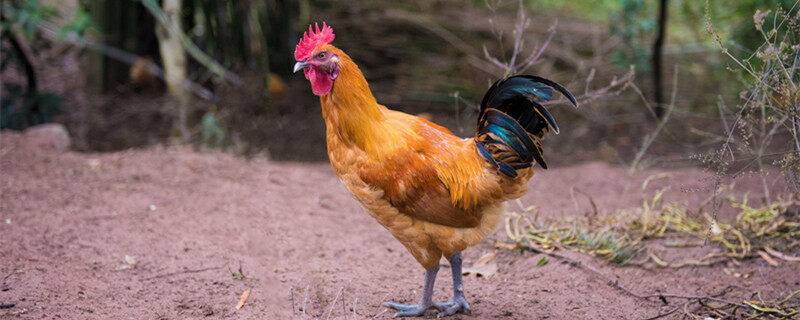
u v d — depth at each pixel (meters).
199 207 5.35
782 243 4.69
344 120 3.25
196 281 3.98
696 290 4.16
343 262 4.50
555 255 4.60
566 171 6.94
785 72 3.67
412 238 3.44
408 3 11.08
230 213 5.26
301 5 10.47
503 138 3.36
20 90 7.74
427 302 3.69
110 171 6.20
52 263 4.06
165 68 8.09
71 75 9.44
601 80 9.73
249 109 8.12
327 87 3.24
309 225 5.15
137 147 7.55
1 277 3.77
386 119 3.43
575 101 3.35
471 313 3.73
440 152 3.36
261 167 6.76
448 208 3.33
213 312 3.59
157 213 5.14
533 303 3.91
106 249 4.37
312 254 4.60
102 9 8.88
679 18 11.55
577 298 4.00
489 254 4.70
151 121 8.48
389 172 3.27
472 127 9.06
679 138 8.21
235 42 8.61
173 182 5.98
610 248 4.66
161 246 4.49
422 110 9.69
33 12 7.43
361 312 3.70
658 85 8.84
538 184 6.46
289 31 9.45
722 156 3.74
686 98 9.37
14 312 3.37
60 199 5.31
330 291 3.97
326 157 7.54
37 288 3.66
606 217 5.30
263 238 4.79
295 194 5.93
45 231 4.58
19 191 5.39
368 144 3.26
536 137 3.58
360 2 10.85
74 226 4.74
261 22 8.97
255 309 3.64
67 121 8.28
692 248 4.75
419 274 4.37
